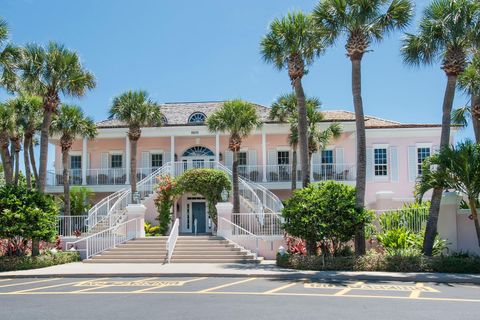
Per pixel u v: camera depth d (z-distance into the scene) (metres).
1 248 20.08
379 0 17.91
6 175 25.83
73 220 24.16
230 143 27.12
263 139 32.47
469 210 18.12
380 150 32.91
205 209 31.89
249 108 27.25
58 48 21.39
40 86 21.03
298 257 18.05
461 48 17.48
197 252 21.44
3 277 16.97
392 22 18.48
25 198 19.39
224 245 22.09
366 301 10.99
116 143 35.44
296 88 20.38
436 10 17.19
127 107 27.78
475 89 21.83
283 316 9.26
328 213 17.17
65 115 28.06
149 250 21.97
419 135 32.72
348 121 31.64
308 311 9.77
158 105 28.92
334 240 18.02
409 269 16.52
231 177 29.81
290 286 13.72
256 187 28.25
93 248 22.02
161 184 28.28
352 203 17.38
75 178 33.28
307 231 17.38
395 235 18.80
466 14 16.67
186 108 36.22
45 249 22.00
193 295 12.07
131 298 11.70
